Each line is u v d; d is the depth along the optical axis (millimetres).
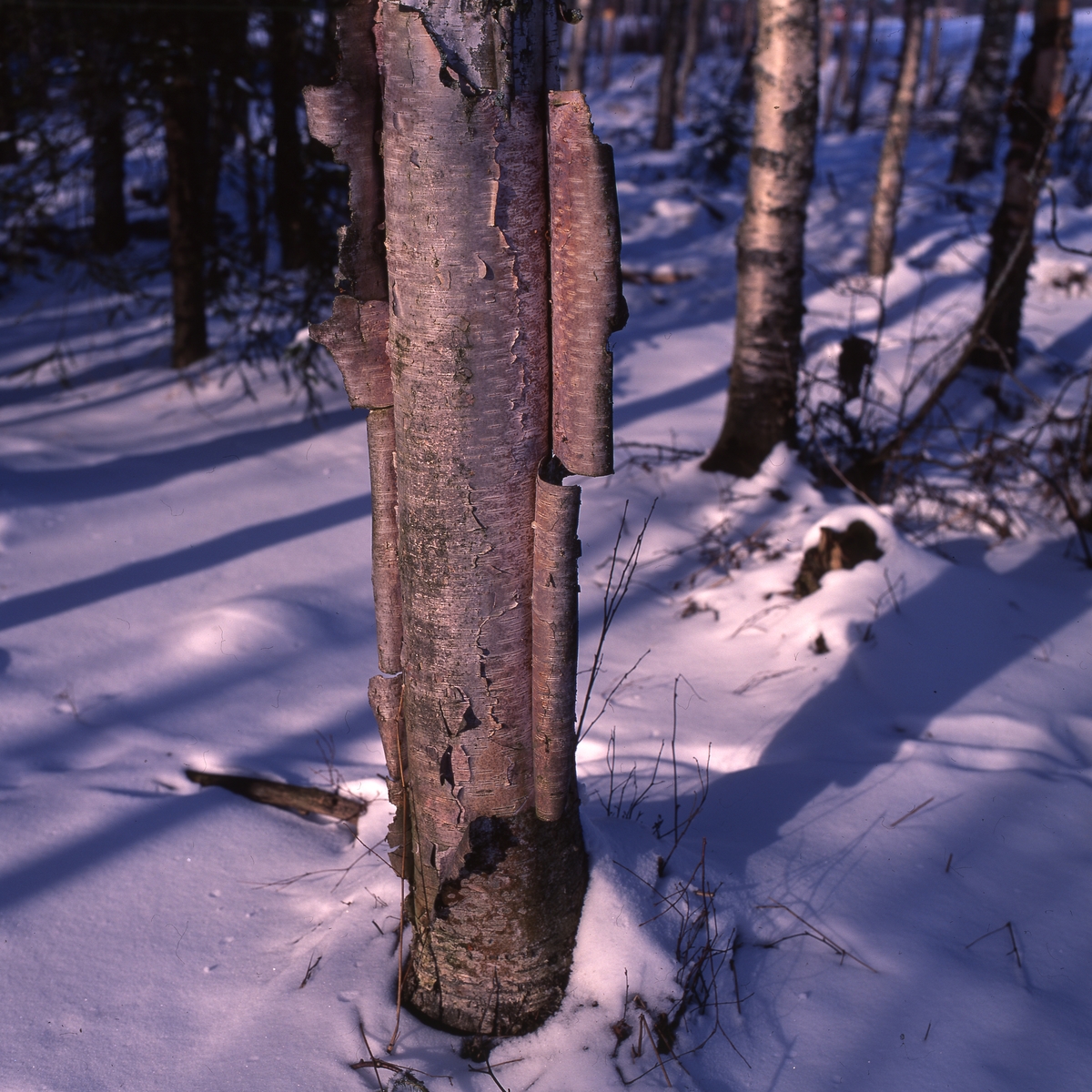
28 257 10203
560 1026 2283
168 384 8320
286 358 7754
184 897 2768
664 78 20219
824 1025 2322
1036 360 9016
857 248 13305
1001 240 8102
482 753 2082
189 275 8492
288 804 3254
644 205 14625
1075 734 3680
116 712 3717
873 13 24062
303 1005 2355
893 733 3617
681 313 11383
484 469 1903
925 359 8836
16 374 7863
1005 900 2748
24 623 4344
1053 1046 2264
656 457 6816
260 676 4023
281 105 7746
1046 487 6125
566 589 1985
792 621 4395
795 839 2957
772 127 5688
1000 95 16219
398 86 1711
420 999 2350
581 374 1852
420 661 2051
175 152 8109
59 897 2729
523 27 1704
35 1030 2303
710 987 2400
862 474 6129
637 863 2568
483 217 1754
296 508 5824
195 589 4777
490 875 2182
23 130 7746
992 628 4309
